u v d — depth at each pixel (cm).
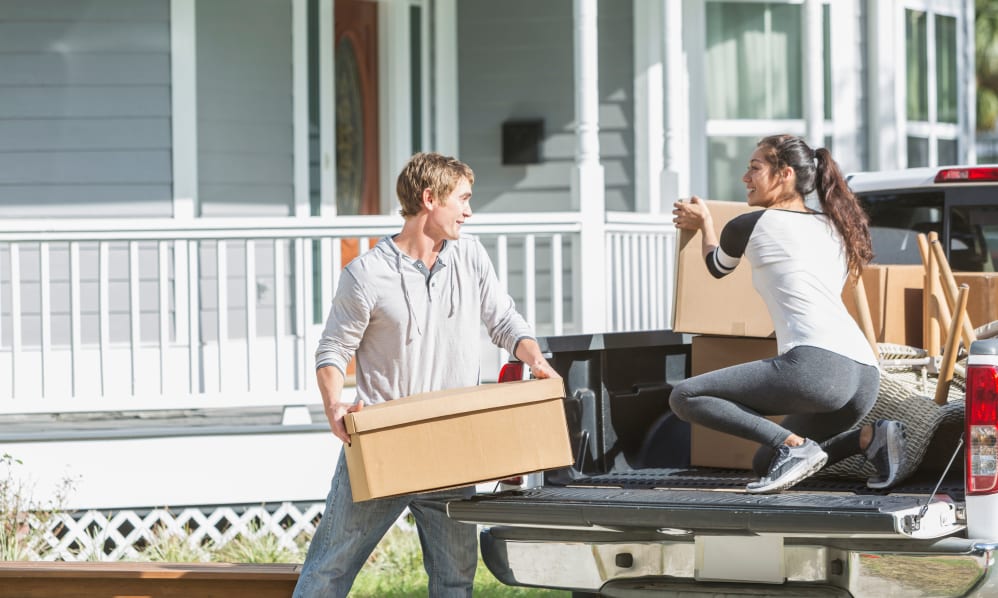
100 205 1004
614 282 966
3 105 991
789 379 488
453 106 1203
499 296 499
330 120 1102
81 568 538
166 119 1012
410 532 847
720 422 494
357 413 446
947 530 443
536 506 471
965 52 1473
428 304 479
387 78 1162
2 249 989
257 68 1054
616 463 568
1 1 989
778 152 512
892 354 577
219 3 1032
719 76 1227
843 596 442
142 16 1007
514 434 464
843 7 1280
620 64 1182
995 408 436
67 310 995
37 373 990
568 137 1184
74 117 999
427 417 451
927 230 689
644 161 1174
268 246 1066
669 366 601
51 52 995
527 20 1190
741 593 457
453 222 478
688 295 561
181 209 1014
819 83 1168
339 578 489
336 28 1128
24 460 817
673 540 468
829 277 500
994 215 677
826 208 511
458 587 505
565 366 546
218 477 839
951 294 573
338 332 476
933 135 1394
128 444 830
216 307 1031
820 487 504
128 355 1005
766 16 1232
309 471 850
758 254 504
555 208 1188
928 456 529
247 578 523
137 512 850
